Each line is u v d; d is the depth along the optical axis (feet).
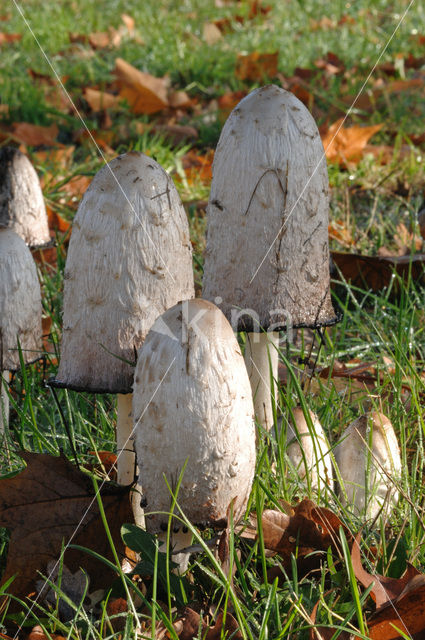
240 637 8.27
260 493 10.07
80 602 8.45
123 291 9.04
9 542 9.16
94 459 11.19
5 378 12.60
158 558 8.86
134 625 8.71
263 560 8.71
